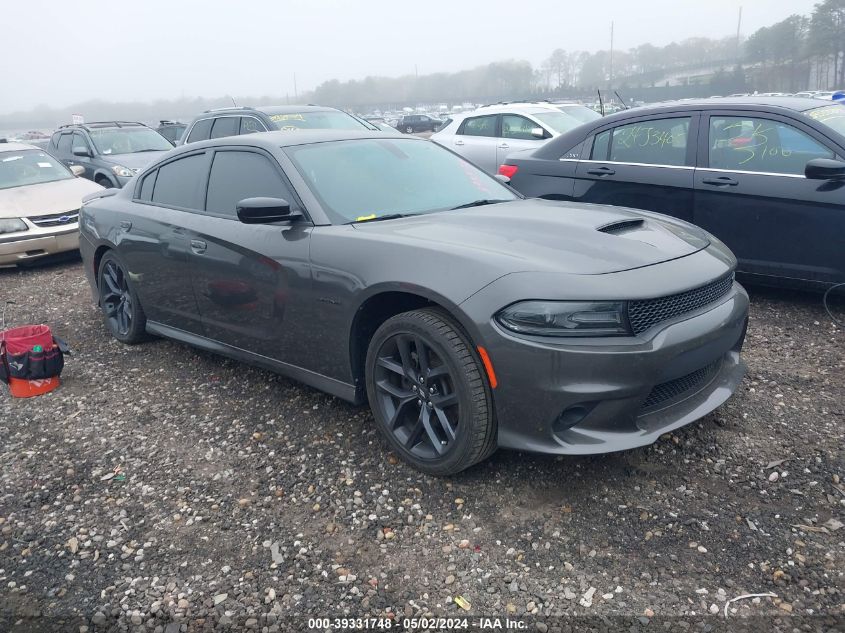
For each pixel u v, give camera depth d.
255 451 3.49
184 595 2.50
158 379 4.54
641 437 2.75
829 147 4.80
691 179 5.36
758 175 5.05
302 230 3.51
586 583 2.43
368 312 3.28
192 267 4.16
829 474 2.97
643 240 3.15
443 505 2.93
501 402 2.77
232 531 2.85
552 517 2.80
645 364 2.67
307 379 3.65
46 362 4.34
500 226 3.27
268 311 3.71
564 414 2.73
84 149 11.86
